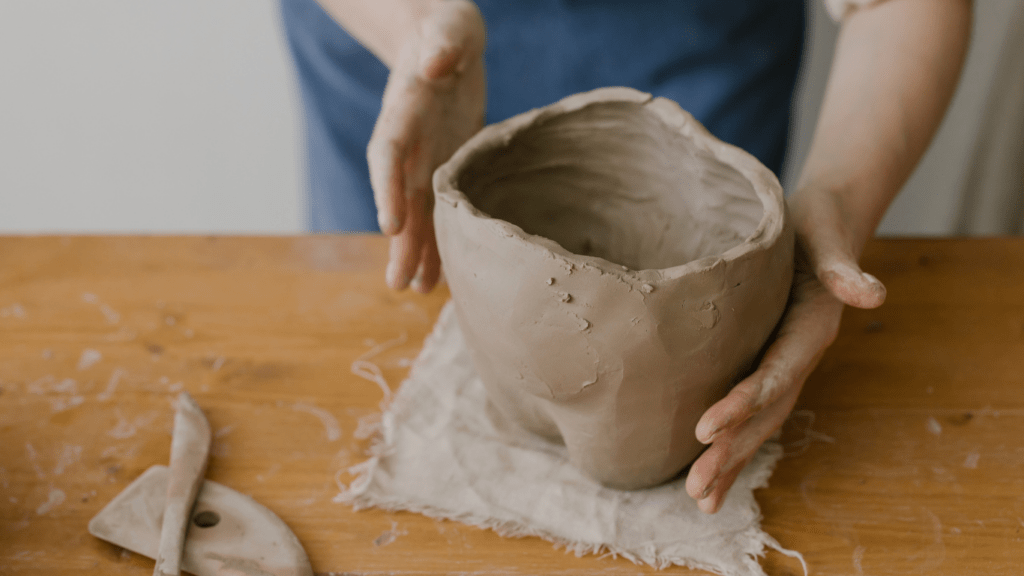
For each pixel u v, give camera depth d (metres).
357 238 0.90
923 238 0.89
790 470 0.63
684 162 0.64
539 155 0.66
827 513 0.60
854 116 0.75
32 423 0.68
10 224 1.82
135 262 0.86
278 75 1.61
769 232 0.53
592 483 0.62
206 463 0.63
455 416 0.68
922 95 0.76
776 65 1.04
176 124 1.69
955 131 1.41
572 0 0.93
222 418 0.68
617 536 0.58
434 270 0.78
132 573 0.56
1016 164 1.25
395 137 0.68
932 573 0.55
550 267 0.50
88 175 1.76
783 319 0.59
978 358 0.73
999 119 1.28
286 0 1.08
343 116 1.14
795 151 1.58
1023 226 1.25
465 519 0.59
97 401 0.70
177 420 0.66
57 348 0.75
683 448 0.58
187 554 0.55
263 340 0.76
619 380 0.52
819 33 1.44
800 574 0.56
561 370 0.53
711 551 0.57
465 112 0.79
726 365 0.54
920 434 0.66
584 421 0.57
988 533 0.58
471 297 0.55
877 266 0.85
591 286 0.49
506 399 0.62
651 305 0.49
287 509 0.60
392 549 0.57
